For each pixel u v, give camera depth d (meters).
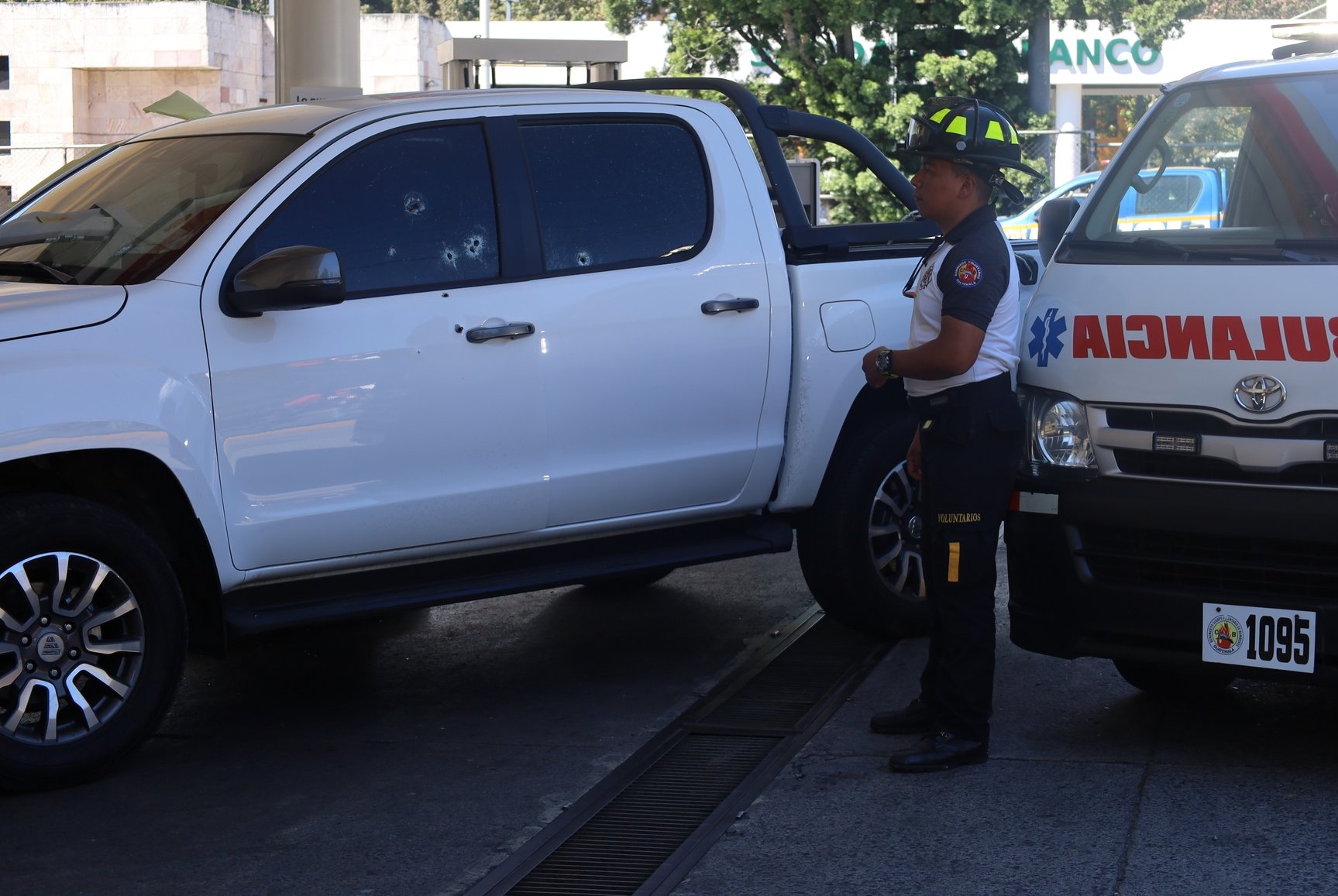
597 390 5.07
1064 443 4.43
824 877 3.75
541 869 3.93
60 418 4.18
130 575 4.45
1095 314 4.50
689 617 6.55
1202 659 4.21
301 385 4.57
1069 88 32.75
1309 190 4.61
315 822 4.25
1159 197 4.88
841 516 5.71
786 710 5.21
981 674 4.44
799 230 5.60
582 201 5.16
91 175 5.38
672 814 4.30
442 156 4.96
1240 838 3.88
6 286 4.63
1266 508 4.09
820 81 23.06
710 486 5.40
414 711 5.32
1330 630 4.02
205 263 4.52
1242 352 4.19
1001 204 19.28
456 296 4.83
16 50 32.88
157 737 5.05
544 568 5.15
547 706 5.34
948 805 4.18
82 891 3.79
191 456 4.40
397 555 4.82
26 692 4.31
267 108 5.42
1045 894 3.60
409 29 33.34
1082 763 4.48
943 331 4.24
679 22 24.28
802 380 5.50
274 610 4.65
